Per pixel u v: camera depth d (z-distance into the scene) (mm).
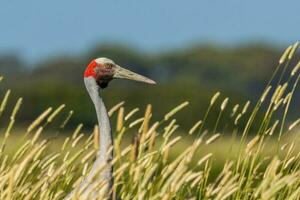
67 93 65000
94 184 11555
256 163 12859
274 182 11195
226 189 11688
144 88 70312
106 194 11656
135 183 12148
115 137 12305
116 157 11742
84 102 63000
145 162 12109
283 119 12750
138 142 12352
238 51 123062
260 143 12766
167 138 12453
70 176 12797
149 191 12164
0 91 71188
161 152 12383
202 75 125250
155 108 68625
